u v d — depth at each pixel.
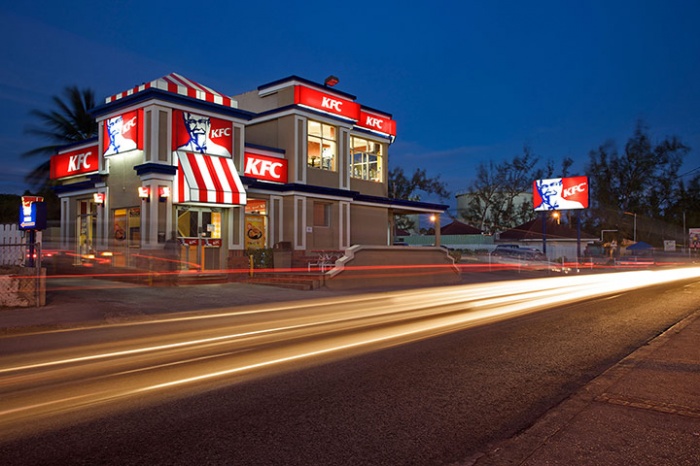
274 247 21.81
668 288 22.09
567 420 4.75
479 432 4.77
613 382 6.02
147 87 18.98
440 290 20.12
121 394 5.80
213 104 20.27
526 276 31.48
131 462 4.02
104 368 7.02
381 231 29.28
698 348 8.09
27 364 7.27
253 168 22.45
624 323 11.44
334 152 26.20
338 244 25.75
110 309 12.62
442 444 4.47
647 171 65.75
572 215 77.12
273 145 24.94
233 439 4.50
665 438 4.29
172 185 19.19
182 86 19.55
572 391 6.12
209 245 20.53
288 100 24.39
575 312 13.38
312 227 24.53
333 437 4.58
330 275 19.59
